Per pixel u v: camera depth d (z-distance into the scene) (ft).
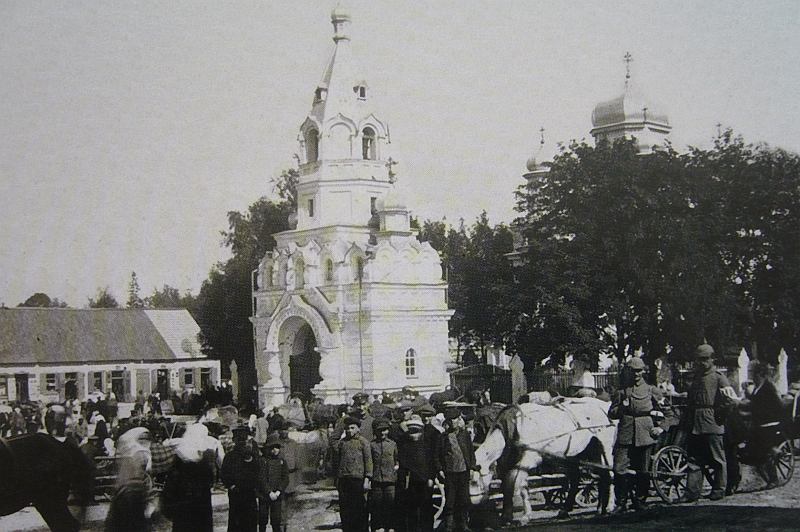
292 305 203.51
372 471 61.82
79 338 189.67
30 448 61.26
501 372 164.55
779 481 73.26
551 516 67.56
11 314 183.62
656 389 72.43
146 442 65.41
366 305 193.98
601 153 148.77
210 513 59.00
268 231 223.30
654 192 143.02
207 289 216.95
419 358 199.21
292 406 115.03
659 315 140.77
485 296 189.47
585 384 105.19
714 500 66.95
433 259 203.51
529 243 154.51
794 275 136.77
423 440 61.46
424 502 61.16
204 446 59.77
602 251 144.77
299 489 81.97
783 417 71.82
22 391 180.14
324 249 204.64
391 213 201.26
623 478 65.62
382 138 221.05
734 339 138.10
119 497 64.18
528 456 64.75
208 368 210.18
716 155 144.97
